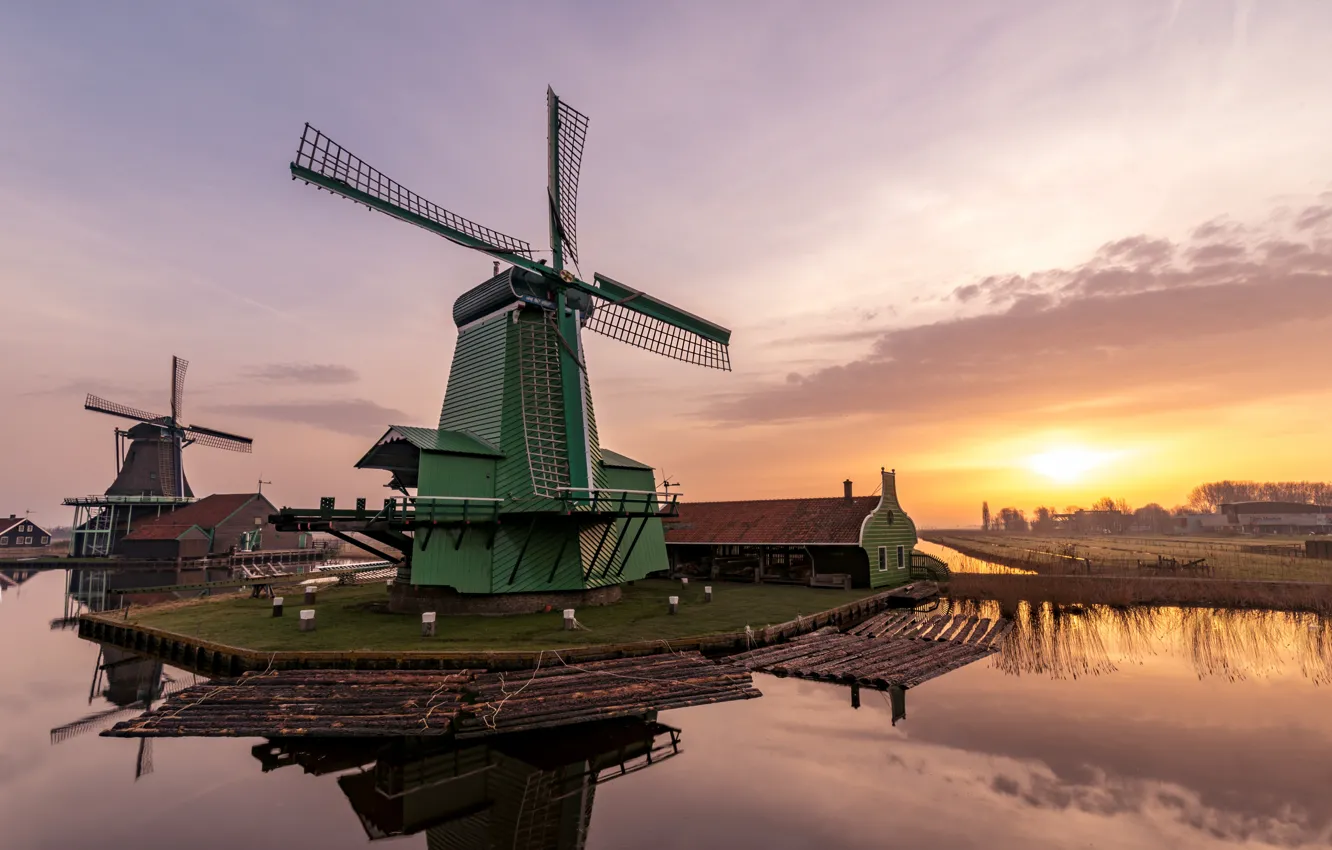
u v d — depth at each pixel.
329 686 12.82
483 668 14.34
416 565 18.83
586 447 21.36
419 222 19.89
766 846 8.20
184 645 16.91
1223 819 8.80
